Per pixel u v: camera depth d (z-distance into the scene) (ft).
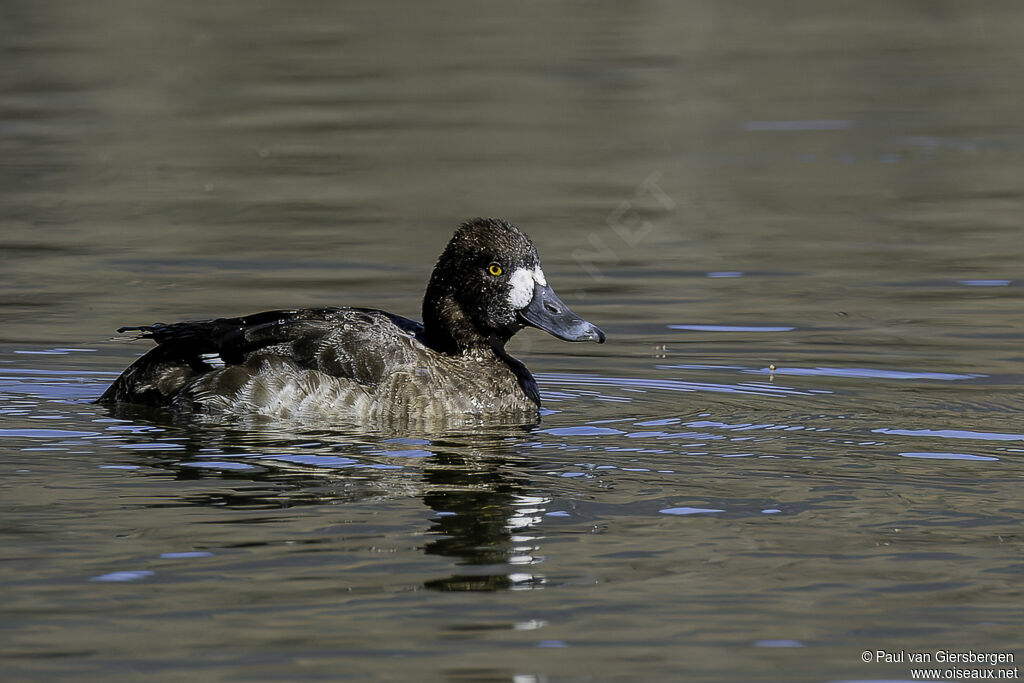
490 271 41.57
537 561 27.09
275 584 25.85
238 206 68.69
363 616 24.58
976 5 132.87
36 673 22.54
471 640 23.79
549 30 118.42
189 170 76.02
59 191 71.31
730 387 41.88
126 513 29.55
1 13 122.11
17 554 27.17
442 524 29.12
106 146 80.79
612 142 82.53
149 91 94.79
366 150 80.28
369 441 36.01
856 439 36.04
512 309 41.63
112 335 47.29
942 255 59.21
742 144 82.07
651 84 97.86
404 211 67.62
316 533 28.45
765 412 38.96
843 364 44.19
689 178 74.38
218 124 86.43
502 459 34.22
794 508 30.35
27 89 94.58
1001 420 37.81
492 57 106.73
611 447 35.45
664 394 41.37
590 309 51.85
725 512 30.07
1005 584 26.22
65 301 52.06
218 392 38.45
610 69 102.78
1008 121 87.15
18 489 31.17
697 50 110.01
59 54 104.83
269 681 22.39
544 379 43.52
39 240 61.98
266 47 110.01
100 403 39.40
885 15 127.95
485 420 38.73
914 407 39.27
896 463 33.78
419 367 39.42
